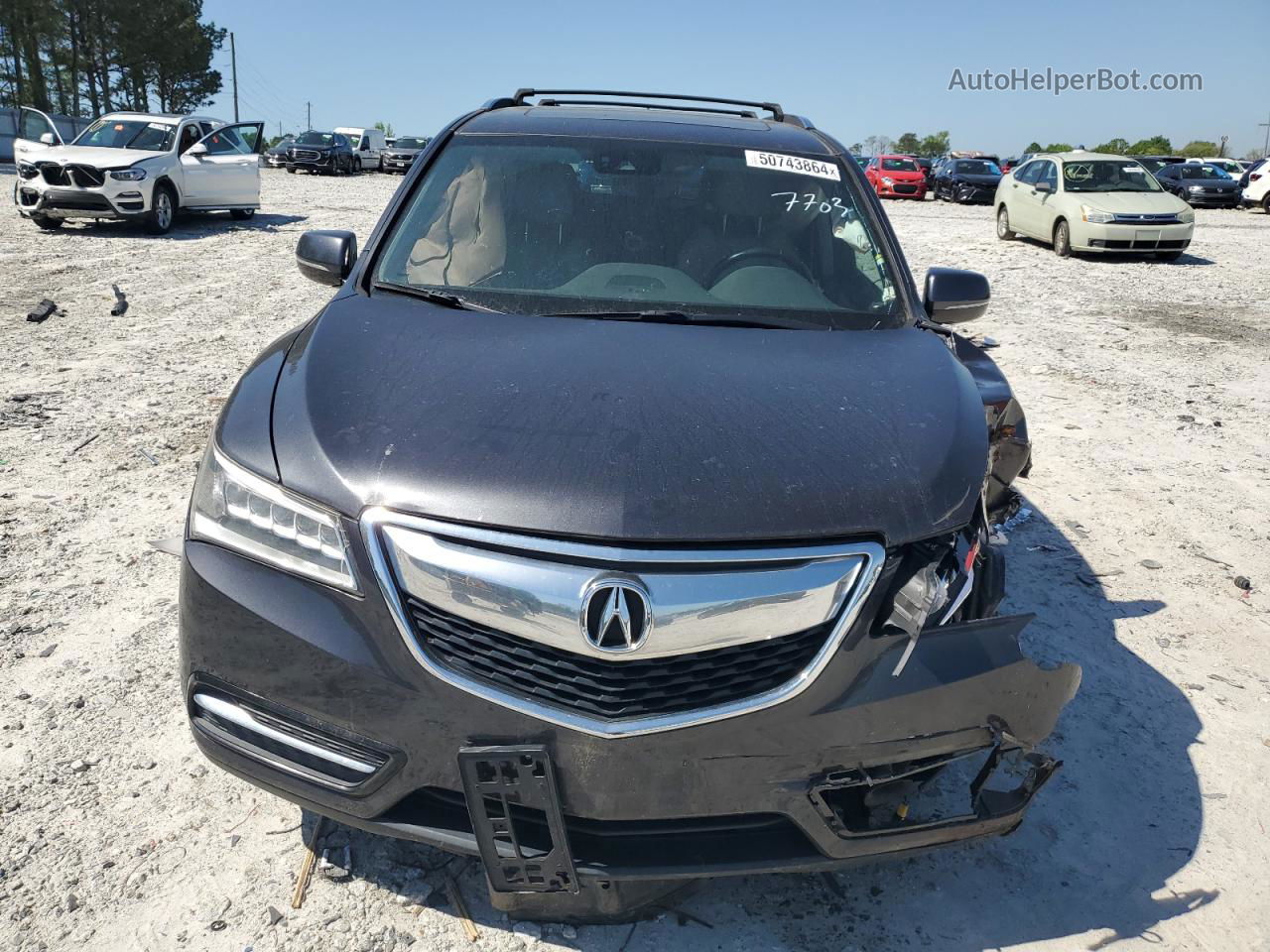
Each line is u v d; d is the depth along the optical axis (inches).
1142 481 227.3
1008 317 427.2
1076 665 91.5
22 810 105.7
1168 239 624.1
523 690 80.0
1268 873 107.3
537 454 84.9
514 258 126.2
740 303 122.5
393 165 1601.9
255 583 86.0
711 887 101.0
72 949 89.9
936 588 84.9
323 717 84.1
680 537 79.4
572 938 93.9
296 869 100.3
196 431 228.8
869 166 1373.0
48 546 166.4
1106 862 107.8
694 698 80.5
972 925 98.3
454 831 84.1
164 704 125.6
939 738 86.2
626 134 143.3
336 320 111.3
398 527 81.6
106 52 2306.8
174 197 604.1
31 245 519.5
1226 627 161.2
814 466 87.0
